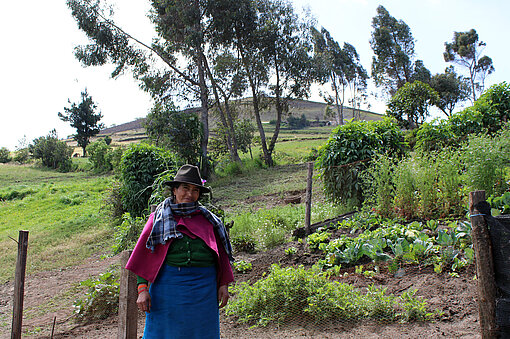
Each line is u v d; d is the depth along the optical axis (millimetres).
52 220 17109
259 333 4355
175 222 3047
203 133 24844
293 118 100500
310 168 7809
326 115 59500
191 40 23688
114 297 5867
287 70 30562
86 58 24906
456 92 51719
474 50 56625
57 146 48406
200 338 2936
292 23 29875
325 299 4477
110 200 14680
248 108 33344
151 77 26156
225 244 3225
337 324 4234
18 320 4266
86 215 16688
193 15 24250
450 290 4375
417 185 7039
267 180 21688
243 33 28453
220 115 31109
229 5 25453
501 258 2730
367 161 8734
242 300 4945
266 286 4934
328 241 6777
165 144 23609
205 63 27656
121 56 25500
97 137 109438
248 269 6648
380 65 53000
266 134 84188
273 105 33281
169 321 2924
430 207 6934
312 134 82250
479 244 2809
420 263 5203
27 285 8789
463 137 12180
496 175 6711
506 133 7188
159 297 2971
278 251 7402
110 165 40625
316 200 13047
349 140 9148
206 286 3035
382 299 4273
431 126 12062
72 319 5902
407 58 51531
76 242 12711
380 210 7312
